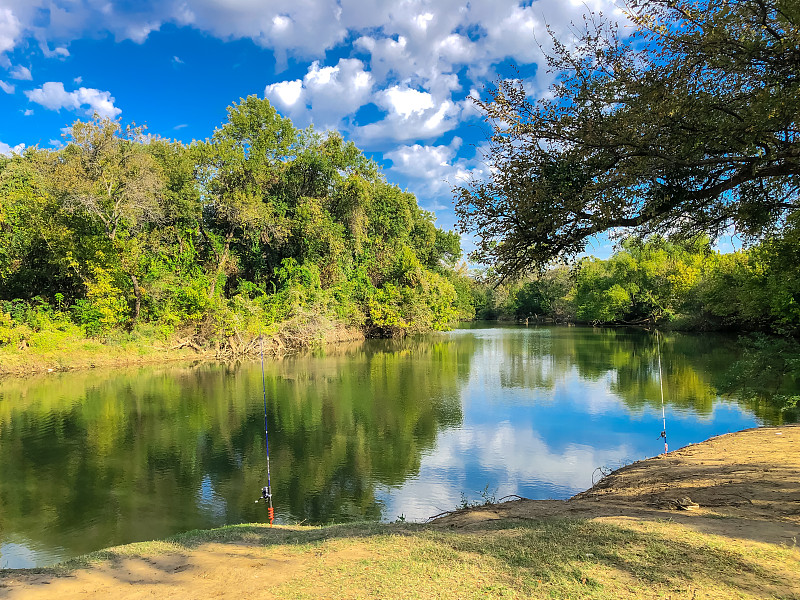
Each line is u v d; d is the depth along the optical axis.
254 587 4.53
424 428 17.25
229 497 11.53
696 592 3.66
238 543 6.51
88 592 4.64
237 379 26.27
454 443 15.57
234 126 41.84
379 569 4.73
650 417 17.97
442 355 36.50
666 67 5.62
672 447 14.42
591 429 16.75
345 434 16.58
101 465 13.67
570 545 4.95
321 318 41.16
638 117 5.39
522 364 31.44
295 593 4.29
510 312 88.88
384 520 10.14
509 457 14.16
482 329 65.38
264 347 35.41
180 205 37.34
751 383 15.50
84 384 24.73
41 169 32.31
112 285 31.98
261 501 11.31
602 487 10.07
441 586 4.21
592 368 29.19
